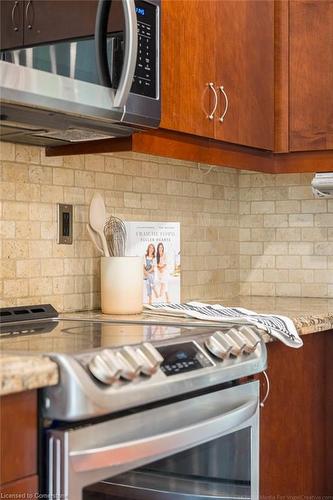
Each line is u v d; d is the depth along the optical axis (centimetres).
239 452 185
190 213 301
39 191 227
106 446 140
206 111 241
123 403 142
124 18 192
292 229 323
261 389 216
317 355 253
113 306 228
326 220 316
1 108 178
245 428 187
